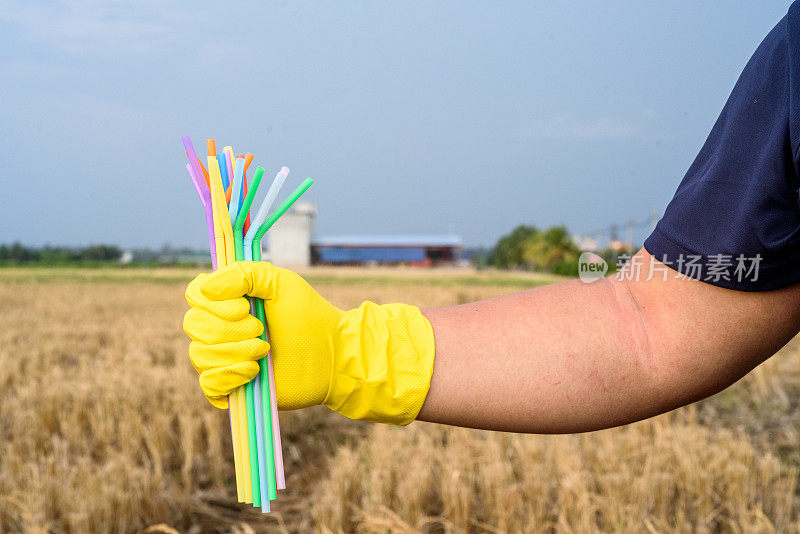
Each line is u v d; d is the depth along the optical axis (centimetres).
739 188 105
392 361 113
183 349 981
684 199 115
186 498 419
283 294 110
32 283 3641
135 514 388
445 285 4075
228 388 107
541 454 432
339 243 9525
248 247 115
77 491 388
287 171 116
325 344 113
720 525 367
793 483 385
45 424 552
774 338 114
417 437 504
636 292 120
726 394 660
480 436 485
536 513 364
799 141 95
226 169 117
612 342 115
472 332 118
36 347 1034
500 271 8694
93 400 607
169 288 3231
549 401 114
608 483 375
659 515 363
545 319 118
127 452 472
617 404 115
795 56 101
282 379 111
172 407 596
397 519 328
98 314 1756
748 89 110
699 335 113
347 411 116
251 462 109
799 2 108
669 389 115
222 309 104
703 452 419
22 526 367
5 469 435
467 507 361
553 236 7019
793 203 101
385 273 7194
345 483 408
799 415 569
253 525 416
